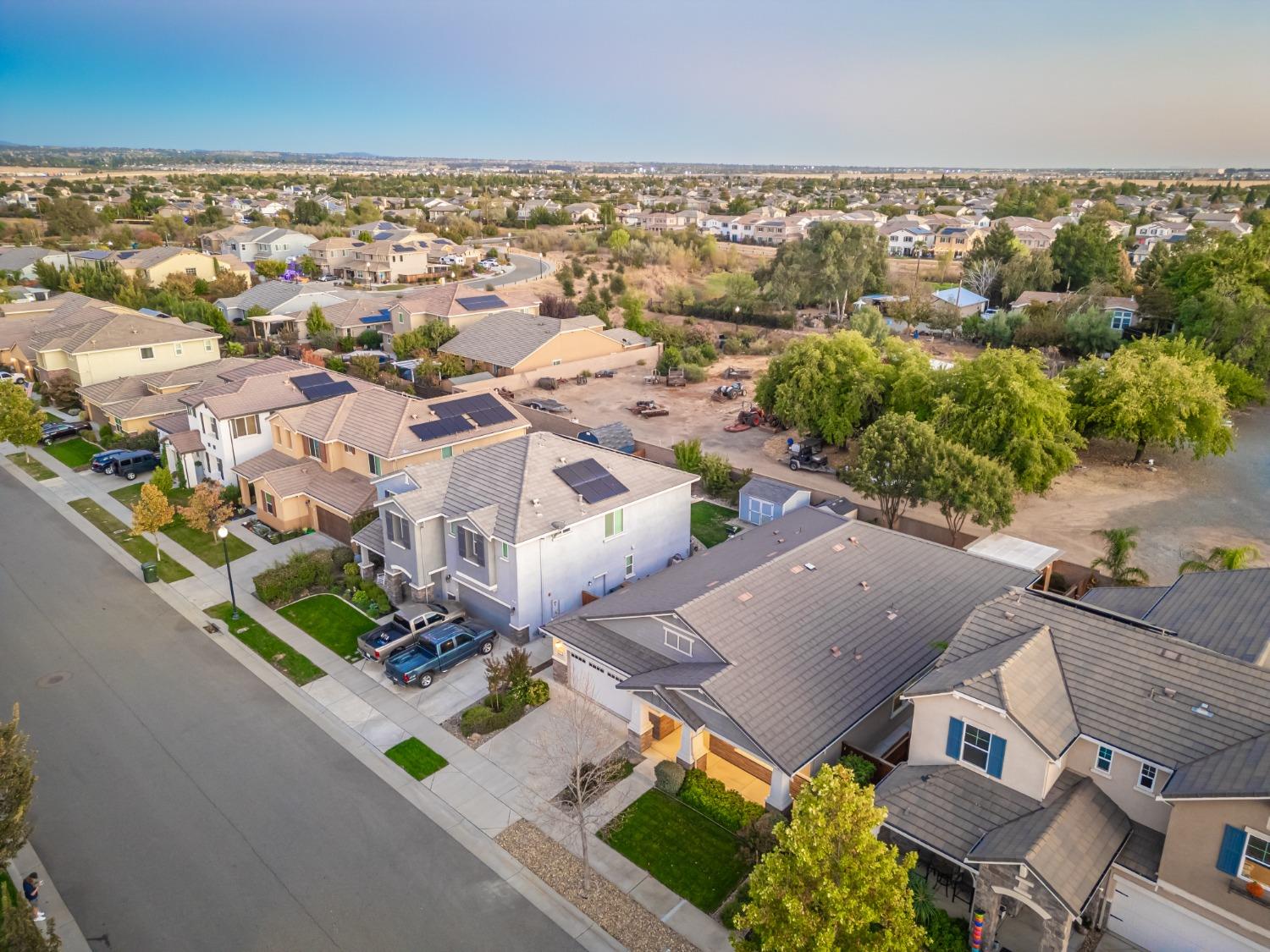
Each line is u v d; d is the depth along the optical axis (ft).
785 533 107.76
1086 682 64.44
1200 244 296.71
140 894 66.69
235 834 73.10
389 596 113.80
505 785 79.05
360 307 282.36
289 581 114.83
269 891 66.90
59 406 201.77
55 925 63.36
